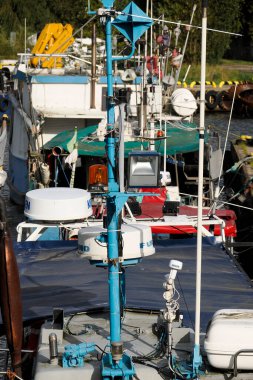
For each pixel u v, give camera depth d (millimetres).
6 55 74125
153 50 30047
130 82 25812
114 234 8539
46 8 77812
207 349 8422
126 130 22438
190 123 26000
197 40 69812
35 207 13945
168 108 27031
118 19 9617
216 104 67625
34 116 26500
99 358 8656
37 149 24656
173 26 51062
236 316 8617
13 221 28234
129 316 10164
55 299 11906
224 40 83812
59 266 13891
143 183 8812
